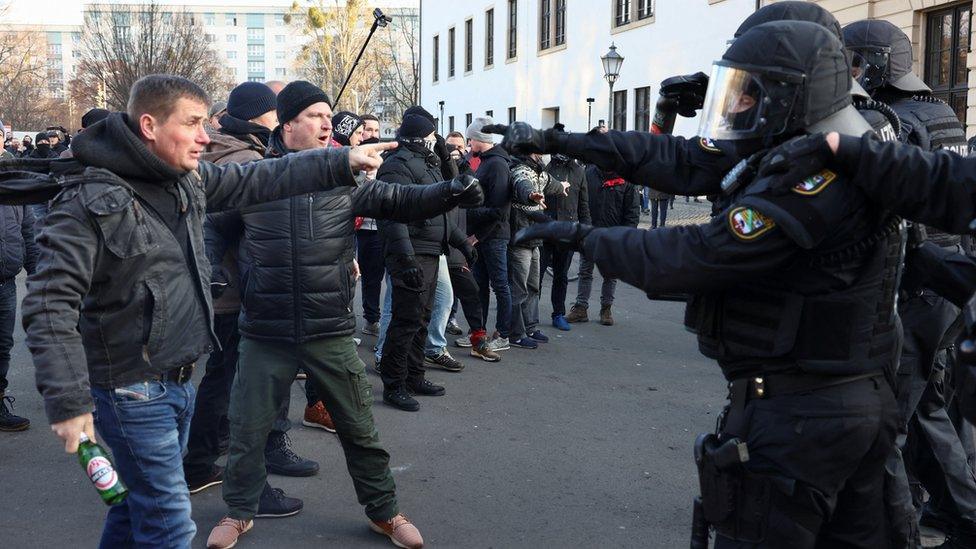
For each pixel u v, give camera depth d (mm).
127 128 2562
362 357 7148
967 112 12992
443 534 3814
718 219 2229
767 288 2330
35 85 45656
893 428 2400
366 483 3691
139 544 2689
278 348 3633
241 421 3654
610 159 2754
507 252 7570
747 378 2410
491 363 7086
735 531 2393
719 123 2404
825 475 2297
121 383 2615
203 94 2691
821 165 2156
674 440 5129
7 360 5258
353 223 3674
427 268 5840
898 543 2537
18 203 2582
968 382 2123
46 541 3697
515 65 30391
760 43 2314
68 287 2453
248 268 3613
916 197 2094
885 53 3662
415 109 5836
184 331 2725
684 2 20250
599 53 24578
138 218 2592
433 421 5449
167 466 2686
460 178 3408
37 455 4777
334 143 6676
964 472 3518
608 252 2322
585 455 4848
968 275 2664
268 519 3961
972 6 12789
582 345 7840
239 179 3016
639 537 3795
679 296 2564
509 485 4391
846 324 2273
